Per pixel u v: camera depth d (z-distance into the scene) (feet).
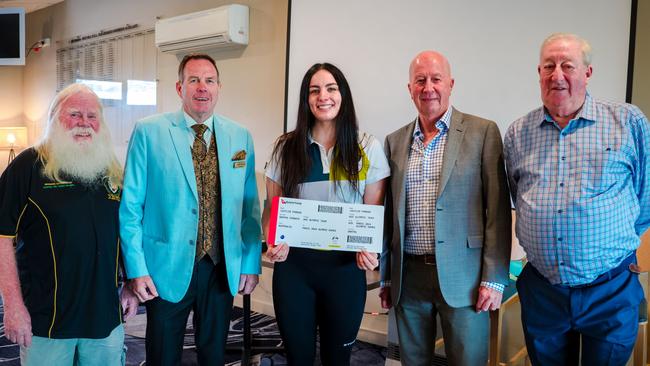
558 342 5.67
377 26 10.28
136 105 16.97
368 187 6.26
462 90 9.29
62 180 5.49
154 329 6.11
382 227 5.98
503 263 5.90
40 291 5.41
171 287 6.00
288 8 11.71
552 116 5.50
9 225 5.36
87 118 5.71
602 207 5.17
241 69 13.78
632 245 5.41
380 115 10.34
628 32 7.65
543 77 5.45
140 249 6.01
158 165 6.09
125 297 6.32
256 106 13.47
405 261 6.43
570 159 5.34
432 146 6.23
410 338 6.50
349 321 6.07
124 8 17.33
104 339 5.74
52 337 5.39
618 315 5.29
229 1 13.94
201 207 6.25
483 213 6.11
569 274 5.35
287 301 6.05
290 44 11.71
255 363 9.97
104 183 5.76
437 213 5.98
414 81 6.18
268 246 6.00
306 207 5.95
